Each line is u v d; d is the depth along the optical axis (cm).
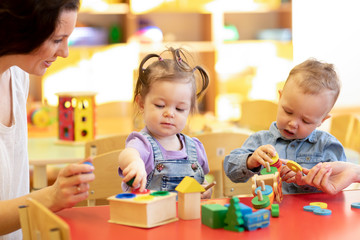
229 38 468
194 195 100
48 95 443
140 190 102
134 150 120
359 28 379
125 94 449
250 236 90
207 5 457
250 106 322
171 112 126
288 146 152
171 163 132
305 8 340
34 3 97
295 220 100
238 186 163
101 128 345
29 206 87
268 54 480
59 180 100
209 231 93
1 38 101
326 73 138
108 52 446
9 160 119
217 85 462
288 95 137
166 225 96
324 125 394
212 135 203
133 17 434
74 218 100
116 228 94
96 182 153
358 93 418
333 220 100
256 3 475
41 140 263
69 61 443
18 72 126
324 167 117
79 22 436
